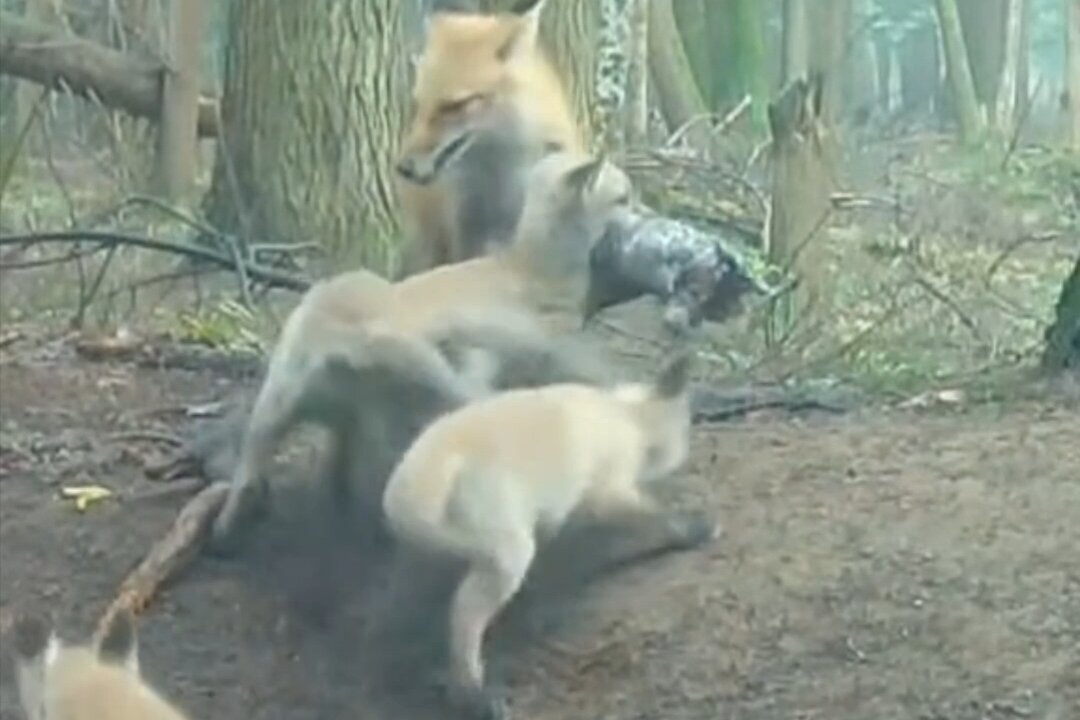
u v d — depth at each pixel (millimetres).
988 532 9891
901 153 28891
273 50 21562
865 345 15633
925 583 9320
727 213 21828
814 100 17766
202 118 23219
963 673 8555
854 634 8898
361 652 9094
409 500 8531
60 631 9344
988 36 37562
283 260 20266
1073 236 22000
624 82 23297
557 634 9000
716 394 12836
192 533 9875
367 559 9695
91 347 14875
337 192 21438
